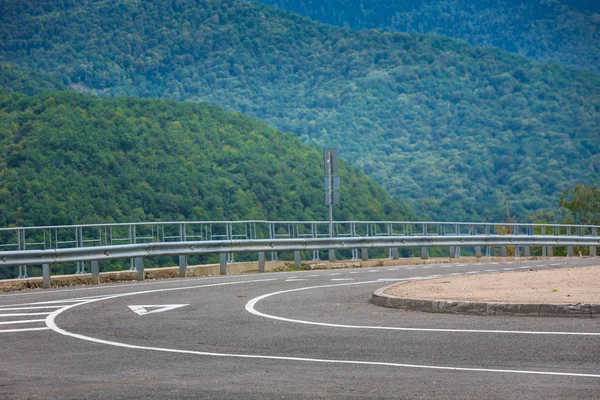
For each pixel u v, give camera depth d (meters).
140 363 10.77
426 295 17.61
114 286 23.73
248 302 18.59
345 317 15.56
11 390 9.04
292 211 105.06
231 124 128.88
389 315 15.76
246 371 10.09
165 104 123.44
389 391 8.74
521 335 12.67
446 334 12.98
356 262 36.62
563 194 98.94
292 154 127.19
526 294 17.02
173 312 16.73
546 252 50.16
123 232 83.38
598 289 17.81
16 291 23.92
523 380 9.26
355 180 113.56
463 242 41.97
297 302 18.55
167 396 8.62
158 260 62.06
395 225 114.81
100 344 12.52
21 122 100.38
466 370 9.94
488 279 22.11
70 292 21.84
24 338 13.34
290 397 8.51
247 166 110.38
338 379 9.47
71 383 9.41
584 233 54.06
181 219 91.62
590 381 9.15
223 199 98.75
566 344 11.77
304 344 12.29
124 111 112.50
